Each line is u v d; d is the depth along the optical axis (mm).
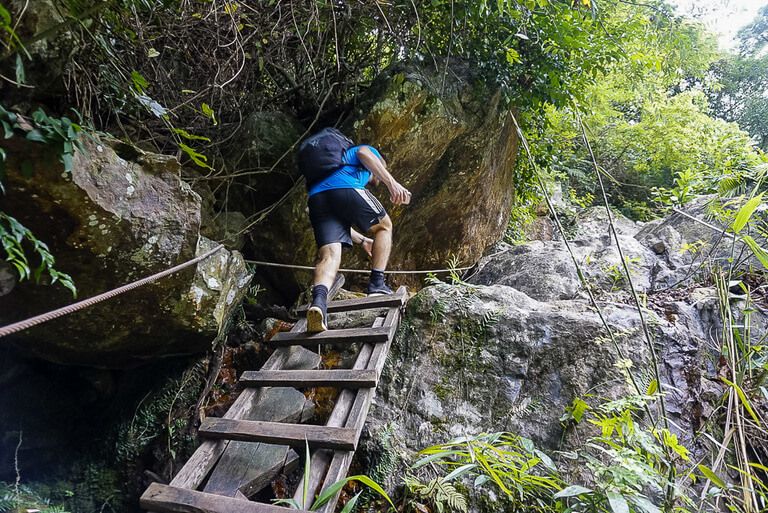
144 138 2490
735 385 1679
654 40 3877
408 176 3395
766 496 1580
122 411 2535
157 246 1799
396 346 2541
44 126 1284
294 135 3182
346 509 1459
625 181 8273
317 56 3037
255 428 1909
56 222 1497
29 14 1276
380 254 2691
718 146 5508
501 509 1842
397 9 3041
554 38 3162
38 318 987
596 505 1541
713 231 3205
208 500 1613
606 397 2053
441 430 2184
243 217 3039
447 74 3295
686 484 1769
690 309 2531
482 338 2459
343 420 1930
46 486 2303
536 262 3637
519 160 4801
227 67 2814
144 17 2285
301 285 3176
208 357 2668
